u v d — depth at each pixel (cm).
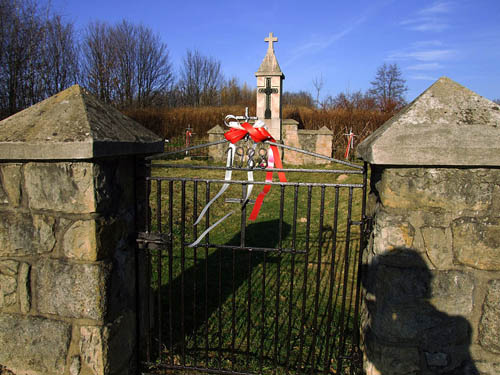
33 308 207
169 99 3181
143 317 261
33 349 208
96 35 2386
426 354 197
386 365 199
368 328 218
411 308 195
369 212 245
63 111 198
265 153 229
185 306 329
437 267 191
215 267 414
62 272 200
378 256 197
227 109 2034
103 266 201
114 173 213
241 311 324
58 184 193
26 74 1438
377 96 2986
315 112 1864
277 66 1321
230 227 579
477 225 186
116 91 2519
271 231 561
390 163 182
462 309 192
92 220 194
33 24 1449
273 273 403
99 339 200
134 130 232
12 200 201
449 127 180
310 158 1380
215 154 1370
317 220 640
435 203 188
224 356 263
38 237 201
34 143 183
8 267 206
